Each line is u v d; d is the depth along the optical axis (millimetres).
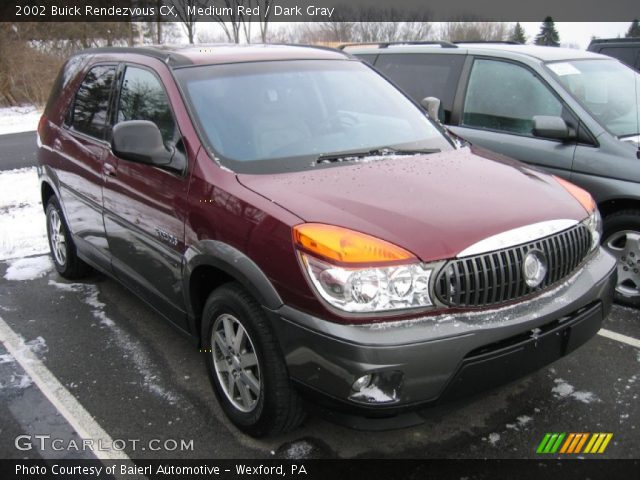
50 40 22531
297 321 2506
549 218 2781
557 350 2770
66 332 4215
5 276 5293
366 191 2846
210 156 3115
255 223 2707
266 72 3758
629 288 4449
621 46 9195
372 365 2354
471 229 2580
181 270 3205
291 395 2738
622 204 4352
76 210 4504
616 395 3326
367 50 6449
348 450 2949
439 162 3352
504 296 2604
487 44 5762
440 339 2404
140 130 3172
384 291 2416
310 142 3410
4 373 3697
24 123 17844
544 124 4457
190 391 3486
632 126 4602
